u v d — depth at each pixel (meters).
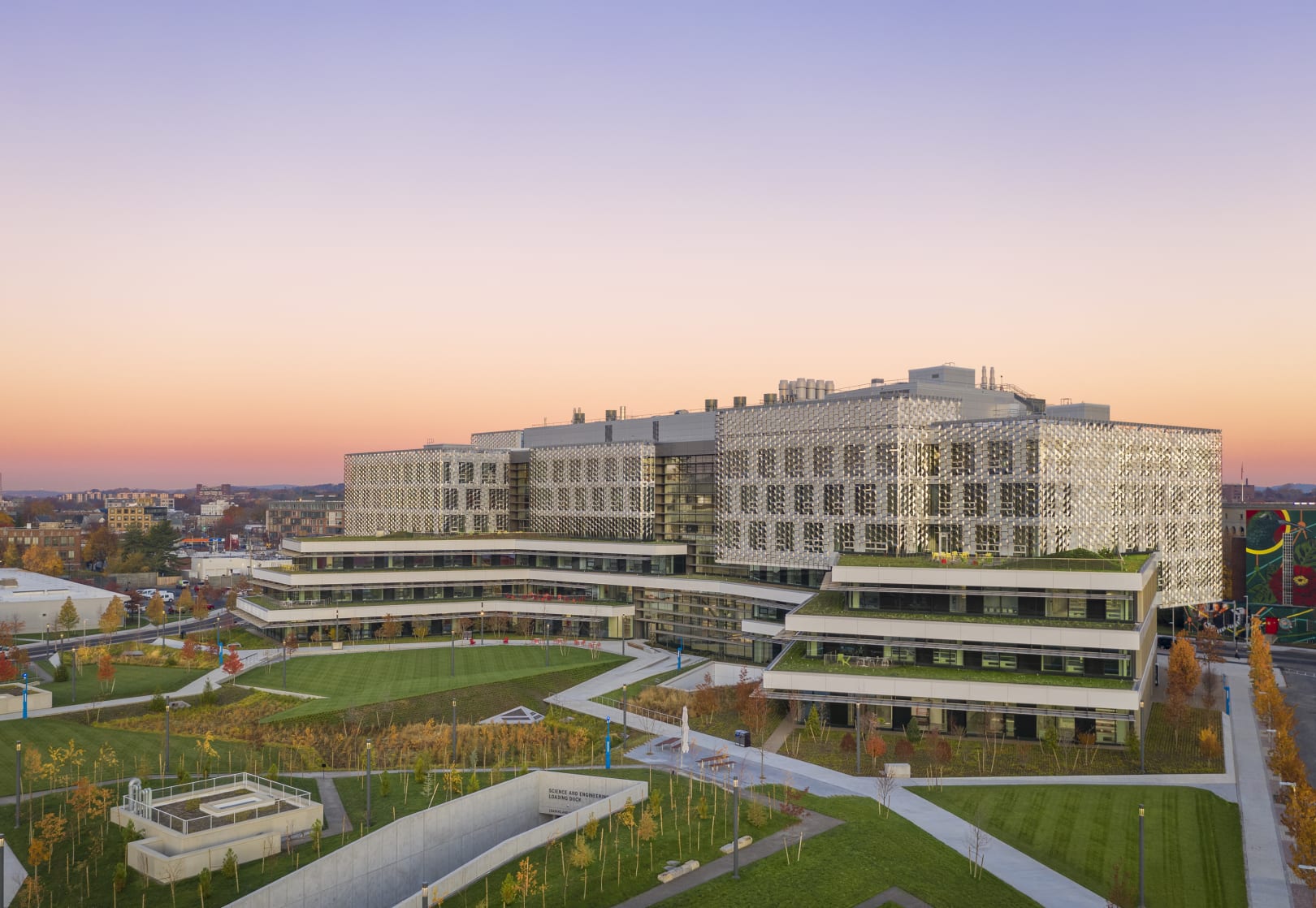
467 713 104.44
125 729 96.38
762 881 57.25
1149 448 135.38
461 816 66.75
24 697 99.25
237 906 51.56
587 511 169.00
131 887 56.00
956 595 100.75
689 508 153.38
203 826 60.66
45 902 54.38
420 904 52.78
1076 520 118.81
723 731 96.94
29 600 167.62
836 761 85.25
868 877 58.59
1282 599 163.75
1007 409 146.62
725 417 141.50
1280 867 63.19
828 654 101.00
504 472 188.25
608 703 109.38
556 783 74.31
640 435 176.12
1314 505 174.88
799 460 131.25
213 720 100.81
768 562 134.88
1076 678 91.81
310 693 113.75
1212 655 129.50
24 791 73.25
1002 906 56.31
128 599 191.62
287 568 162.12
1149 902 57.53
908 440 120.81
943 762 83.94
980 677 92.50
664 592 149.75
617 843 62.97
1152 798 75.94
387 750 89.12
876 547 121.88
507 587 165.62
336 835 64.38
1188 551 144.62
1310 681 127.62
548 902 54.09
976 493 118.44
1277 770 77.44
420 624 156.38
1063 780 80.12
